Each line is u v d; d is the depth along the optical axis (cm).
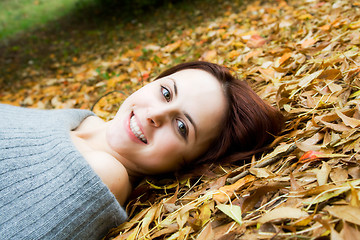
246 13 407
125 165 153
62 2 951
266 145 152
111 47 478
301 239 83
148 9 625
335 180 99
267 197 105
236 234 92
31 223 110
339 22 228
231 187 118
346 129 121
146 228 116
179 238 102
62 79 372
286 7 366
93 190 120
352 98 140
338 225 83
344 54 168
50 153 128
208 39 331
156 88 149
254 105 150
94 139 160
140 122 144
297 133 138
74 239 119
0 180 115
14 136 131
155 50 365
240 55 242
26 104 339
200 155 155
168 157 147
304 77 165
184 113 143
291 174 105
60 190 118
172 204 124
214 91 152
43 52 557
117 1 691
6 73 479
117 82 302
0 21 874
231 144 152
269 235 87
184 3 588
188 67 169
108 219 127
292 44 223
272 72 194
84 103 288
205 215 107
